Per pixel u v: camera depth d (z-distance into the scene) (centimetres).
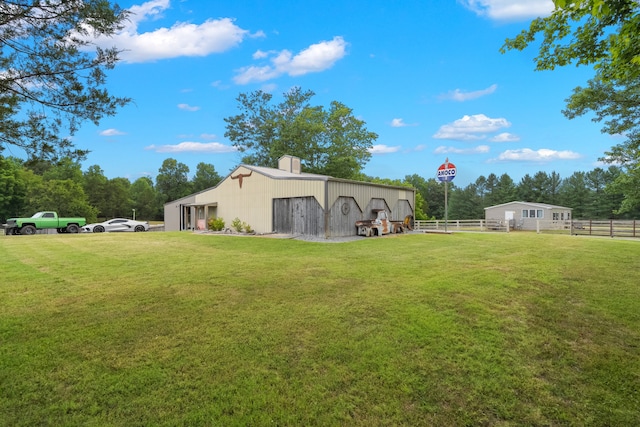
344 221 1609
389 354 336
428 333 382
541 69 551
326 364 318
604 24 428
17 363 316
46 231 2441
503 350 345
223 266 790
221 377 295
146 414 246
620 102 1098
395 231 1850
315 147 3572
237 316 440
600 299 505
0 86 402
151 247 1209
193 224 2448
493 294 530
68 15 400
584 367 315
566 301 496
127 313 453
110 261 877
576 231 2231
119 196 5600
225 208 2123
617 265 769
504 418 249
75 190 3966
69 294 547
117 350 345
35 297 530
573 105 1163
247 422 239
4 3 365
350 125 3741
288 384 286
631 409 257
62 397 265
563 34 506
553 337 374
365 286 587
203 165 7206
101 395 268
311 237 1509
